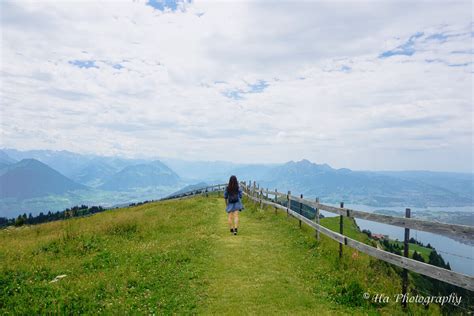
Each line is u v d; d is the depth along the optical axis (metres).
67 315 8.07
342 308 8.38
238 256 13.26
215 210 30.03
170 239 17.31
